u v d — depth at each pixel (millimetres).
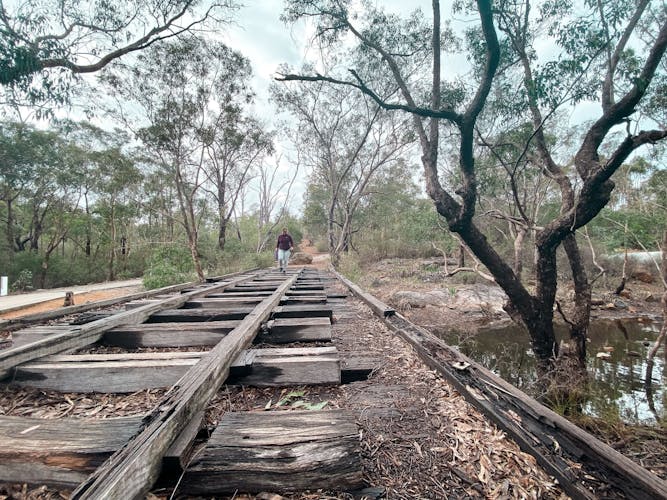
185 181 13773
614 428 3160
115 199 17578
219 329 2938
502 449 1522
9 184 14812
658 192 9164
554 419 1606
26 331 2857
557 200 14844
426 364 2572
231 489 1188
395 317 4004
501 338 7660
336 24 7117
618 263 13750
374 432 1642
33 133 14750
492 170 8023
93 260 18594
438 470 1382
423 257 20188
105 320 2969
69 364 2096
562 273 13711
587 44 3783
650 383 4840
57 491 1162
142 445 1104
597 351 6723
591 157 4609
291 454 1248
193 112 11445
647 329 8461
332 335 3502
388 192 24109
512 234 13562
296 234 35531
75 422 1361
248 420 1448
